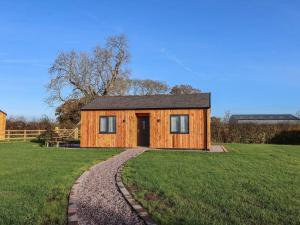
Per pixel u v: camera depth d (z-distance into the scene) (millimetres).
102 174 13180
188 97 27359
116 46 51938
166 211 7711
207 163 16016
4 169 13914
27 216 7289
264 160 17406
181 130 25375
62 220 7035
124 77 52406
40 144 30234
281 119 67562
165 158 18328
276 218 7234
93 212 7812
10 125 43219
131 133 26516
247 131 36500
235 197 8984
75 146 28656
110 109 26906
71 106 50156
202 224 6836
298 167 14812
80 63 50781
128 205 8445
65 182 11070
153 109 26062
